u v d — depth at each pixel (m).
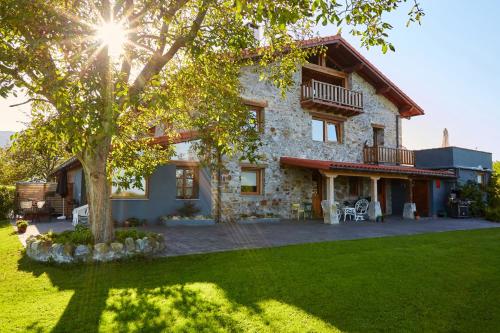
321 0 4.10
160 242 7.19
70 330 3.41
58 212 17.12
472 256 6.97
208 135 7.48
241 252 7.11
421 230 11.56
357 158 18.05
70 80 4.40
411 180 17.03
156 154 8.93
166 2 6.01
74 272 5.52
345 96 16.81
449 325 3.65
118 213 11.78
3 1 4.43
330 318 3.75
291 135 15.58
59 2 5.77
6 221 14.56
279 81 8.48
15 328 3.44
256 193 14.61
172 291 4.57
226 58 7.33
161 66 6.45
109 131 4.34
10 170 27.73
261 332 3.38
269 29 7.64
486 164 20.88
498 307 4.18
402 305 4.18
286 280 5.09
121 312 3.85
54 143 5.07
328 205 13.61
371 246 7.99
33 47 4.53
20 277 5.26
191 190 13.22
